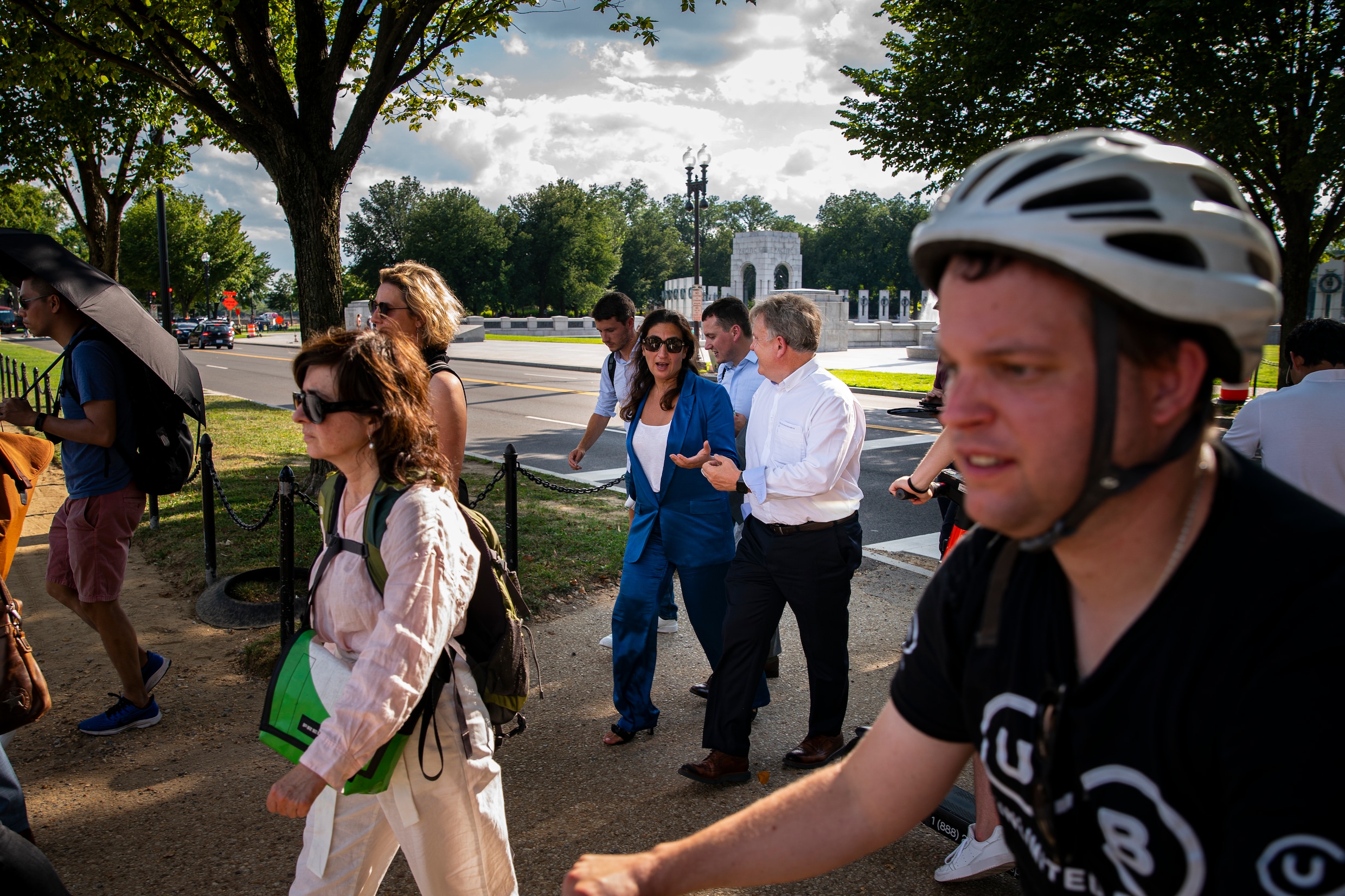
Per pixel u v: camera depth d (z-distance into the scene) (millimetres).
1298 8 10234
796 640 4902
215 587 5352
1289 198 11547
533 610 5203
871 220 107375
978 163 813
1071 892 877
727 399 3607
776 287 50500
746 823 1106
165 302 26719
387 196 78875
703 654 4738
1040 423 711
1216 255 698
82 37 7613
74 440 3438
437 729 1884
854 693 4203
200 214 60969
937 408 3875
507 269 75188
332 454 1855
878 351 35125
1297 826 675
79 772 3473
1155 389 718
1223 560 754
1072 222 668
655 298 97500
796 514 3182
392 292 3029
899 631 5012
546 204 76938
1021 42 11227
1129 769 792
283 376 25094
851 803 1113
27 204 29484
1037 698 875
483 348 38500
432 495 1851
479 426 14086
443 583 1789
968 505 773
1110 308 689
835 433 3066
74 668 4453
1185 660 752
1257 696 708
